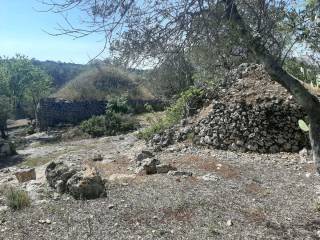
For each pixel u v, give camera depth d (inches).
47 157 711.7
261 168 390.6
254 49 198.1
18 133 1457.9
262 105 477.4
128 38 178.2
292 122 460.1
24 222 253.1
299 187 324.5
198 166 395.9
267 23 186.1
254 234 233.9
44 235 233.8
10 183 381.4
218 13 179.2
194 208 270.5
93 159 484.4
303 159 417.7
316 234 234.7
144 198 289.4
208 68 204.8
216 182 333.1
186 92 595.8
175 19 177.6
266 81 528.1
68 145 856.9
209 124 510.9
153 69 184.9
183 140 537.0
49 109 1409.9
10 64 2217.0
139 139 692.1
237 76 561.9
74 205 280.2
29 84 2167.8
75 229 240.1
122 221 250.1
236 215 260.7
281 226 245.6
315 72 246.7
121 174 367.9
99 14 174.9
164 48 179.6
